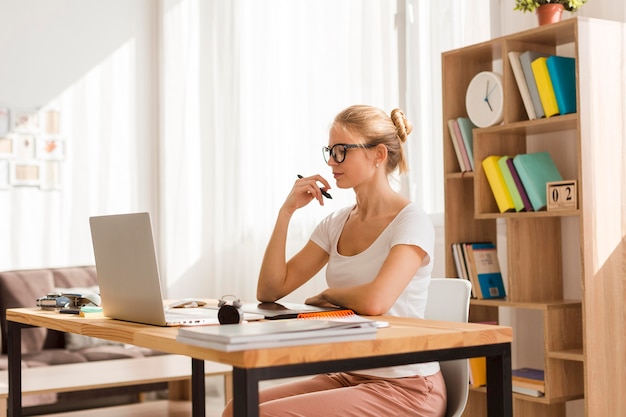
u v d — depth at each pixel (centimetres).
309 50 492
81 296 247
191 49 587
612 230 299
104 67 577
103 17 577
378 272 218
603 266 296
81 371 386
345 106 464
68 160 561
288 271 248
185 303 240
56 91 557
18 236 542
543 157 329
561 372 310
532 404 330
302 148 499
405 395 200
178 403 413
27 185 545
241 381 142
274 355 144
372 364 156
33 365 417
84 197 566
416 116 415
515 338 366
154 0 598
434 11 409
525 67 321
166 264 588
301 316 196
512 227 324
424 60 414
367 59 444
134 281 196
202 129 589
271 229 524
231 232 566
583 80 295
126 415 383
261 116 536
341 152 227
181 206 586
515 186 323
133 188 587
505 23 373
